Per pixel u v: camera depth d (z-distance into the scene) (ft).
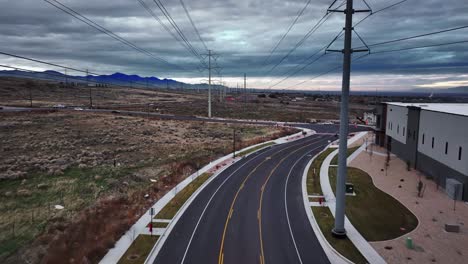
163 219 94.68
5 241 78.13
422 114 143.02
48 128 238.07
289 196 119.14
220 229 88.84
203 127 293.64
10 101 440.86
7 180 124.16
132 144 204.33
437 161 127.75
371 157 179.73
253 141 237.45
